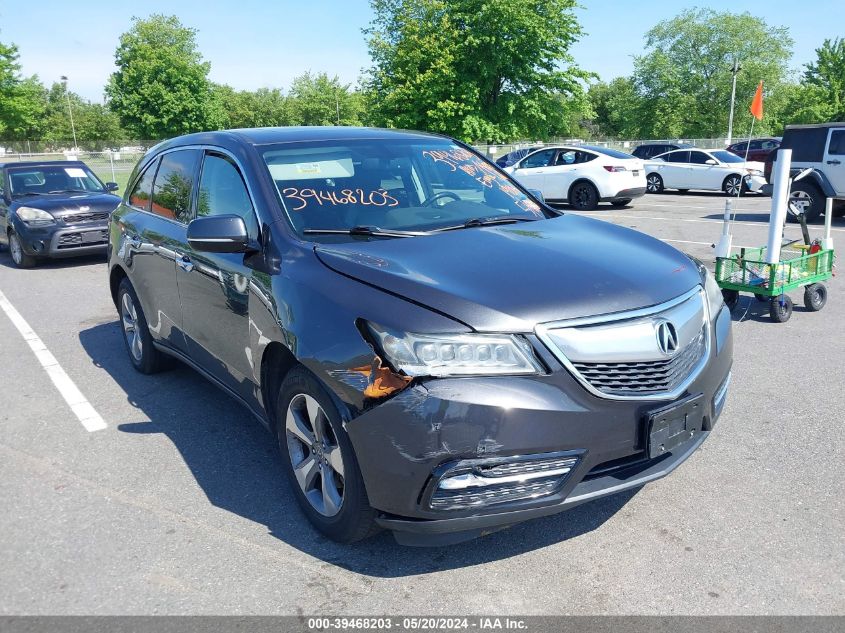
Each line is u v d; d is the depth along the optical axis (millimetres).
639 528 3246
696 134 63875
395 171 4062
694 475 3725
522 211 4082
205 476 3861
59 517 3455
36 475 3918
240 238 3393
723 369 3266
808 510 3354
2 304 8500
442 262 3072
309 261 3211
